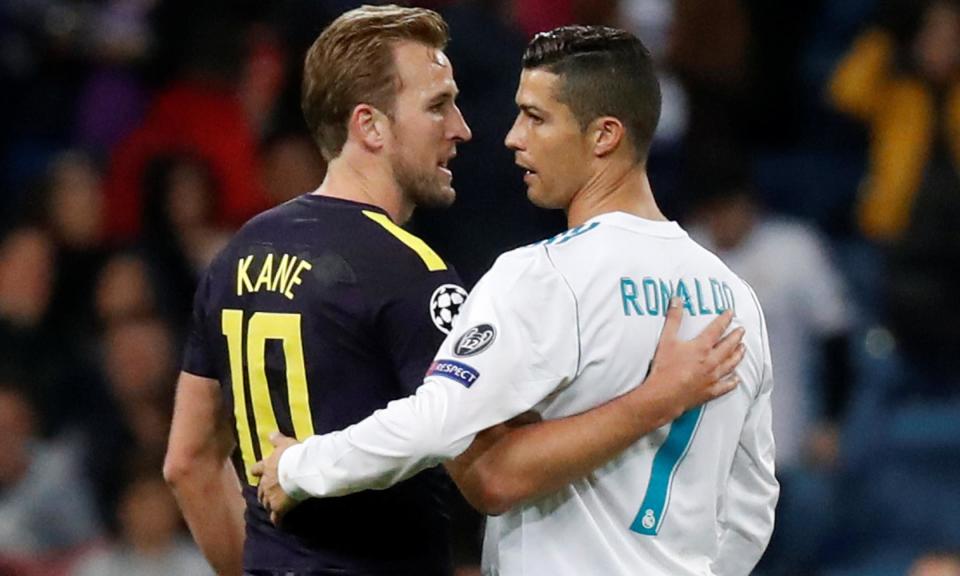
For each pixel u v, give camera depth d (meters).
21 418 27.67
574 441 13.30
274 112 31.52
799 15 36.91
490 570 14.22
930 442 30.89
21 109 35.91
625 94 13.95
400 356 13.88
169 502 26.62
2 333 29.61
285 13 31.41
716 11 33.06
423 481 14.24
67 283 30.67
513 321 13.36
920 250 31.83
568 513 13.74
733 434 14.19
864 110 34.34
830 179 36.56
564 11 32.72
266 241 14.36
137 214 32.16
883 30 34.41
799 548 29.42
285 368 14.01
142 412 28.55
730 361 13.74
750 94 35.97
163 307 30.11
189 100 32.16
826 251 32.62
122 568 26.38
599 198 14.09
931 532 30.09
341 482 13.24
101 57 34.88
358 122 14.34
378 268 13.94
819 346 30.16
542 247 13.73
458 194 25.56
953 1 33.44
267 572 14.23
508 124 25.58
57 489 27.95
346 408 13.95
